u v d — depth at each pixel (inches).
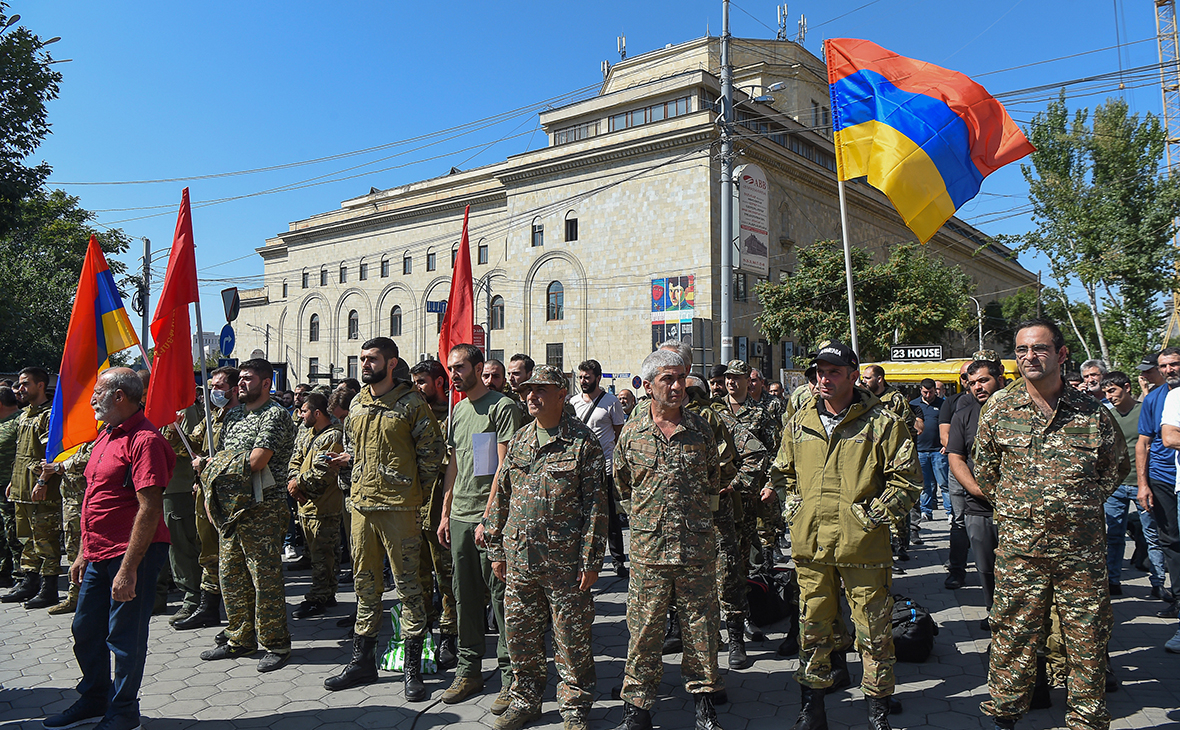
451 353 192.5
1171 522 227.5
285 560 354.6
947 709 169.9
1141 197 827.4
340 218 1827.0
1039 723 162.2
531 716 167.8
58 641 230.5
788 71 1467.8
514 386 240.2
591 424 312.3
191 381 226.8
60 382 228.4
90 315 234.1
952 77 275.1
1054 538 144.4
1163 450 229.3
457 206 1553.9
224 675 198.2
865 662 154.3
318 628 245.6
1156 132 823.7
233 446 205.5
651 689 159.5
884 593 154.6
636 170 1226.0
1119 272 824.3
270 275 2005.4
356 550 191.9
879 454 155.9
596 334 1263.5
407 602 187.3
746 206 646.5
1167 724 158.2
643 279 1207.6
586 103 1379.2
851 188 1457.9
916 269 1013.8
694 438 163.9
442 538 190.5
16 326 893.2
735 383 252.1
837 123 275.7
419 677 184.4
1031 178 888.9
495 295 1457.9
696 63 1461.6
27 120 623.5
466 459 189.0
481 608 186.2
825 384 158.9
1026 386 152.1
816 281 1007.6
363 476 190.2
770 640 221.0
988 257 2278.5
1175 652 200.4
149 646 222.7
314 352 1843.0
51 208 1296.8
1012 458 150.9
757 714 170.1
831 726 162.7
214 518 205.3
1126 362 844.0
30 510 277.1
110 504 166.2
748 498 235.1
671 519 158.4
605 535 165.5
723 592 199.8
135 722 161.5
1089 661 142.3
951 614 240.7
